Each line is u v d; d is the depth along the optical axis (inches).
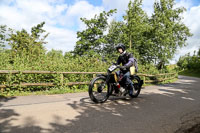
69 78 317.7
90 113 161.8
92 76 356.5
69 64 338.3
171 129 131.6
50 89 284.0
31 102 195.2
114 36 1053.8
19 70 245.1
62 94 260.7
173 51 1192.2
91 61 402.0
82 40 849.5
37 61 327.3
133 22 838.5
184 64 3056.1
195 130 132.8
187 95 297.6
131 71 221.0
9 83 236.8
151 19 1245.7
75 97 237.5
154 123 142.7
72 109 172.7
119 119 148.4
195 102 237.3
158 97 263.3
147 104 210.4
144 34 1187.9
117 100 226.8
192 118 161.8
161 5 1235.9
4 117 139.0
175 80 816.9
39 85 264.8
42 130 117.5
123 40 954.7
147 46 1141.7
